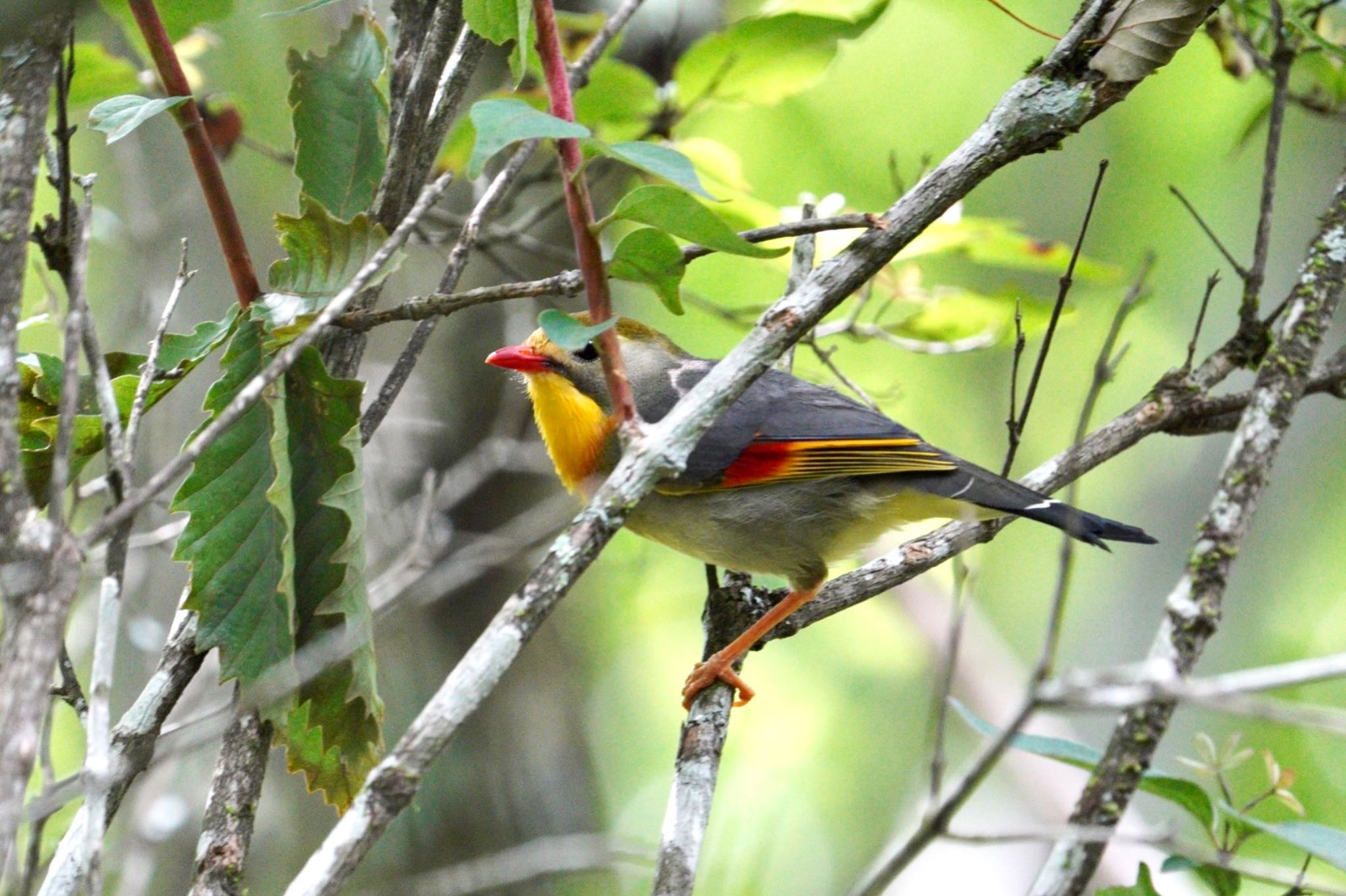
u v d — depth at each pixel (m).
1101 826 5.22
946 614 18.25
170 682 5.93
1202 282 18.22
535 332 9.70
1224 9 9.06
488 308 13.80
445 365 13.77
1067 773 16.52
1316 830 5.68
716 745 7.49
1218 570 5.77
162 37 6.16
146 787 10.82
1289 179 17.56
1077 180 19.28
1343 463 17.47
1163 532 18.28
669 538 9.16
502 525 13.94
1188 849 4.87
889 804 18.92
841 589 8.55
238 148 12.49
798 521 8.90
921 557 8.45
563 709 14.41
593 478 9.35
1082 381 19.19
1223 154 17.95
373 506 12.70
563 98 5.60
